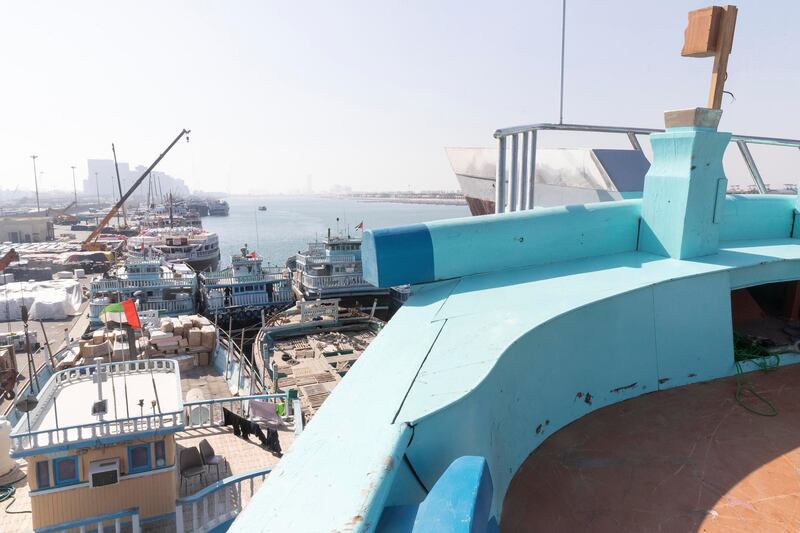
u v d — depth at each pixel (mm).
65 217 172875
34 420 11711
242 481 13367
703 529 2160
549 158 11656
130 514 11328
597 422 3174
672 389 3693
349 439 1669
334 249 53844
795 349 4266
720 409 3340
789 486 2459
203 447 14273
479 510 1226
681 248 4324
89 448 11352
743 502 2344
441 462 1775
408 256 3965
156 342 29078
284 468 1590
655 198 4582
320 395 28172
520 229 4352
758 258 4297
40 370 27734
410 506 1432
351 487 1351
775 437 2953
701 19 4059
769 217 5633
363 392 2121
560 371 3082
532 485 2508
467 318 3014
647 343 3586
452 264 4117
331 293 52156
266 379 30359
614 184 9984
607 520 2242
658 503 2352
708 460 2717
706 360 3863
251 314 50781
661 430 3066
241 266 53531
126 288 47312
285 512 1307
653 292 3605
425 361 2334
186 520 12031
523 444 2729
